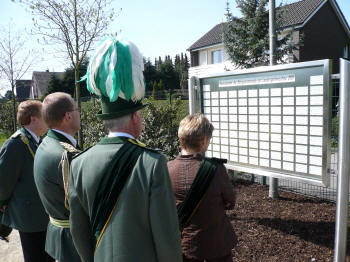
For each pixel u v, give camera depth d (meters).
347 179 2.21
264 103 3.13
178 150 5.41
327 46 18.42
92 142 6.37
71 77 32.44
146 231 1.28
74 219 1.44
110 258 1.25
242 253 2.82
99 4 5.67
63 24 5.55
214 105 3.67
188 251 1.96
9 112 12.71
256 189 4.55
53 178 1.79
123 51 1.34
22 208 2.29
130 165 1.28
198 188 1.90
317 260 2.63
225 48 10.75
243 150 3.43
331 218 3.39
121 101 1.36
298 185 4.64
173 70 56.97
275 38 3.98
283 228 3.22
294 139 2.92
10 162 2.23
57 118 1.97
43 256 2.37
